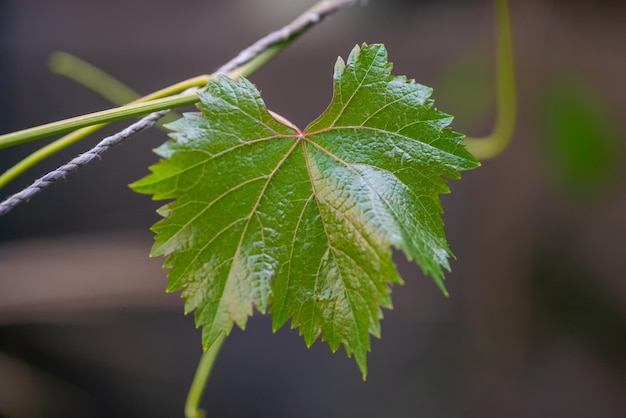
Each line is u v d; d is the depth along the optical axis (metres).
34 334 1.57
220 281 0.54
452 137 0.55
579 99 1.29
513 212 1.57
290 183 0.55
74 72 1.64
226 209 0.54
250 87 0.55
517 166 1.52
